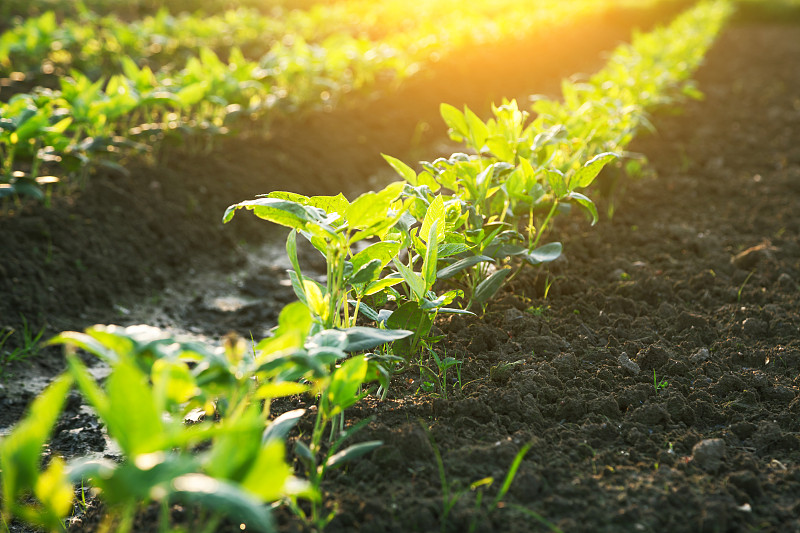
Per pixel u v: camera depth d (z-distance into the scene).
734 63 13.41
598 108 5.43
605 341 3.49
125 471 1.42
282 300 4.80
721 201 5.96
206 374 1.82
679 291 4.14
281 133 7.20
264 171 6.44
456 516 2.10
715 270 4.50
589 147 5.17
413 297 2.88
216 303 4.75
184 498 1.60
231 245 5.53
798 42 16.59
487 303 3.74
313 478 2.13
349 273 2.46
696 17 15.48
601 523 2.12
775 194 6.06
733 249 4.91
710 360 3.33
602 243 4.88
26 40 7.96
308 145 7.04
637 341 3.49
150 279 4.90
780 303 4.00
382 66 8.18
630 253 4.77
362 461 2.35
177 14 15.30
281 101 6.91
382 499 2.20
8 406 3.53
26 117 4.39
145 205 5.46
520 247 3.40
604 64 13.83
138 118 6.98
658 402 2.88
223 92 6.21
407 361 2.91
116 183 5.59
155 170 5.92
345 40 8.31
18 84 7.98
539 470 2.34
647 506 2.20
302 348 2.01
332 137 7.37
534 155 4.08
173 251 5.20
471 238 3.23
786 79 11.55
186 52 9.98
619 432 2.65
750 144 7.70
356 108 8.23
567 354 3.20
